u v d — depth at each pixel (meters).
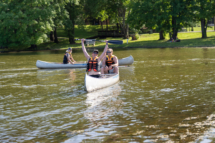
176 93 7.51
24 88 8.87
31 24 34.41
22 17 34.75
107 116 5.63
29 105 6.68
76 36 52.03
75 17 43.28
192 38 37.69
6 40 35.66
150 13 35.19
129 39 44.00
